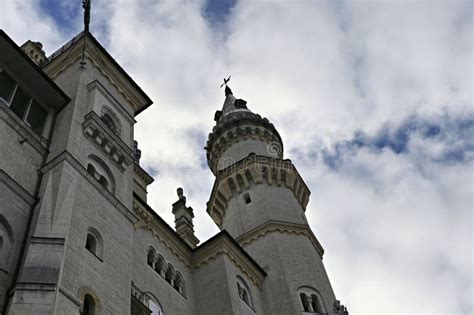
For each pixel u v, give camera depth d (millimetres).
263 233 50344
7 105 28578
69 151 28641
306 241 50750
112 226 28406
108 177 31359
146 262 36031
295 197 57594
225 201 57812
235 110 70188
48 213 24766
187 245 41688
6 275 22047
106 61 38906
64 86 35219
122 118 36438
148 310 29031
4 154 26297
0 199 24281
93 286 24188
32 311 20250
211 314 37688
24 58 30062
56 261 22297
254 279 44594
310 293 45156
